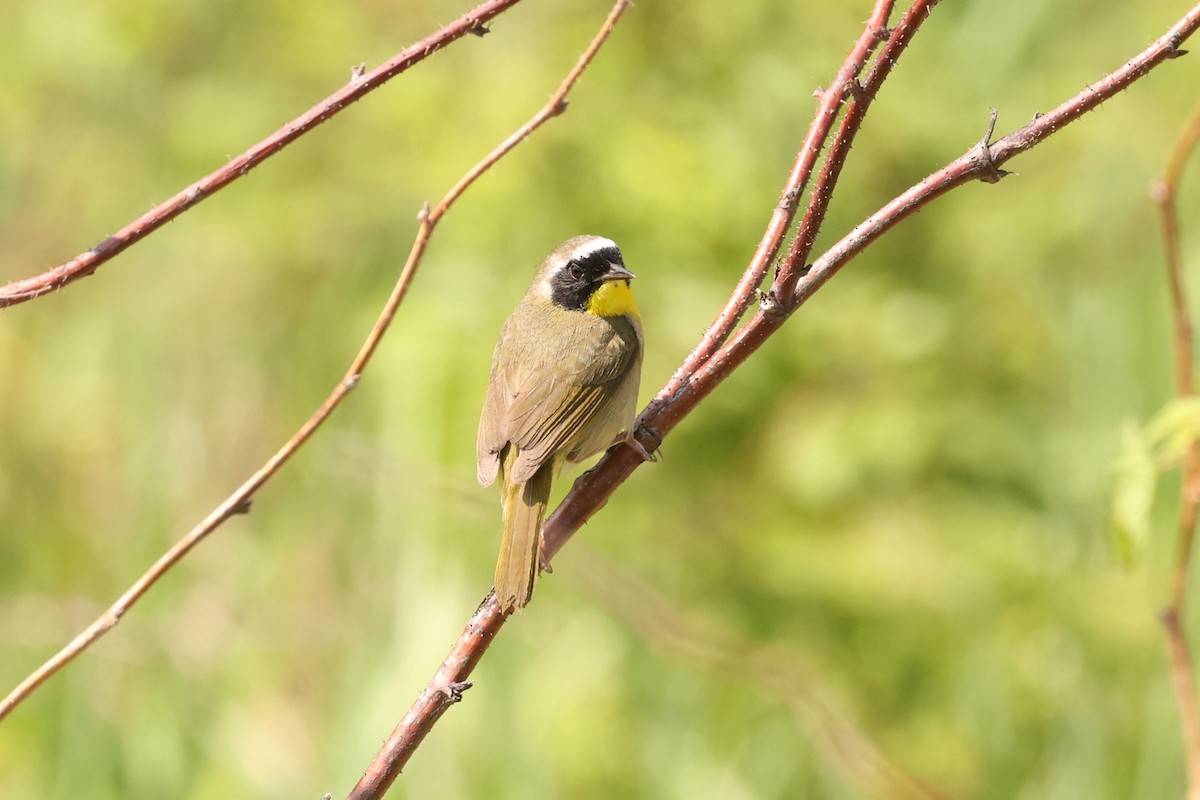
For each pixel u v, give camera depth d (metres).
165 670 12.09
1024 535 12.99
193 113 13.97
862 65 5.16
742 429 12.88
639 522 12.49
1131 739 12.00
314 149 13.87
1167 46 5.12
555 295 8.14
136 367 14.24
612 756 11.15
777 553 12.51
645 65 13.31
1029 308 13.76
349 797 5.02
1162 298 12.83
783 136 13.20
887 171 13.59
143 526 13.34
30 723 11.52
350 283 13.50
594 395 7.66
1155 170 13.67
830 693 11.15
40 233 15.12
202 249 13.80
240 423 14.06
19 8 14.71
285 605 12.78
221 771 11.73
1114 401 12.82
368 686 11.12
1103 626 12.27
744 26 13.29
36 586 13.59
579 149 12.66
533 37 13.59
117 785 11.34
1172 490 12.08
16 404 14.29
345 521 13.00
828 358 12.95
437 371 12.05
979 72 14.38
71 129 15.04
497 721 11.12
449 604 11.23
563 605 11.77
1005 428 13.21
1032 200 13.80
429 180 12.62
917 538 12.77
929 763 12.19
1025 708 12.39
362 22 14.12
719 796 11.15
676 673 11.48
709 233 12.45
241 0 14.53
